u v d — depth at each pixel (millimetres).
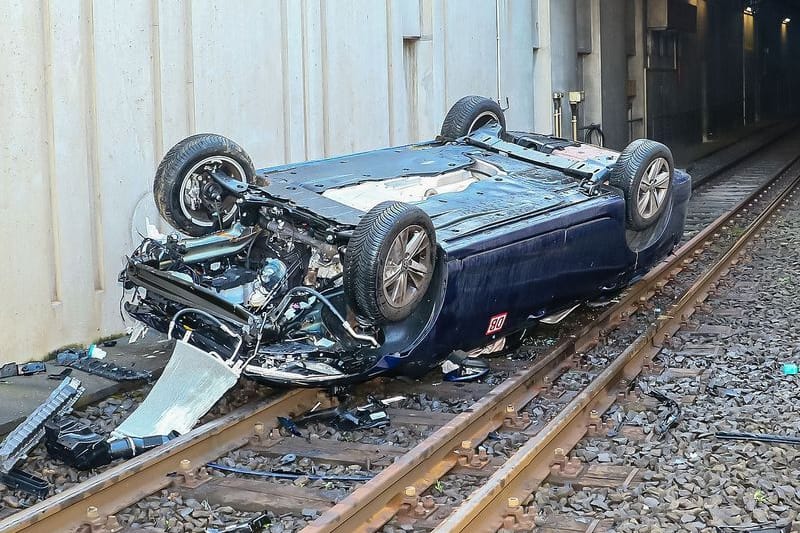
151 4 9641
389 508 5242
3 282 8273
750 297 10859
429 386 7637
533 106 18953
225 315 6500
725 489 5527
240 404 7035
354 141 12953
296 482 5730
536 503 5348
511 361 8250
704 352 8586
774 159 29547
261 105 11125
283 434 6578
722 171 25406
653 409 7051
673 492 5484
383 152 9031
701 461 5992
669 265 12031
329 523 4715
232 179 7570
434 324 6789
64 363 8242
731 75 43688
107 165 9219
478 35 16500
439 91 15203
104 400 7418
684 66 33188
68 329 8867
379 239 6273
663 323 9133
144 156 9641
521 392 7273
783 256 13414
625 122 24844
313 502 5402
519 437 6473
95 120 9094
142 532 5090
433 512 5250
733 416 6812
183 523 5195
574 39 20922
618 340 9000
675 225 9820
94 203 9195
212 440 6168
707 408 7039
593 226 8125
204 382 6473
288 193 7340
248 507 5410
